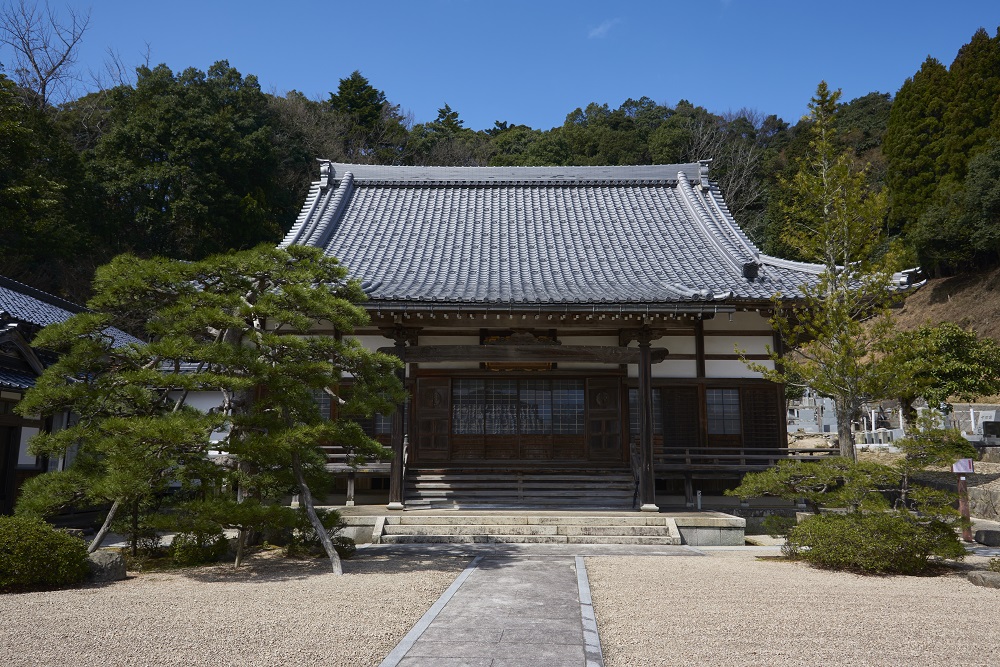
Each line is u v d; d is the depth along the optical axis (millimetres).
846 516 10375
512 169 23516
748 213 51562
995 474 19109
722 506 15828
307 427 9555
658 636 5961
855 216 12188
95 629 6152
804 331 14797
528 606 7219
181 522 9414
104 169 33781
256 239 37781
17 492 13961
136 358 10094
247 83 47000
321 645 5703
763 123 69375
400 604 7320
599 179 23156
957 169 43062
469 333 16859
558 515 13750
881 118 63281
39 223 27047
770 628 6195
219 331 10672
